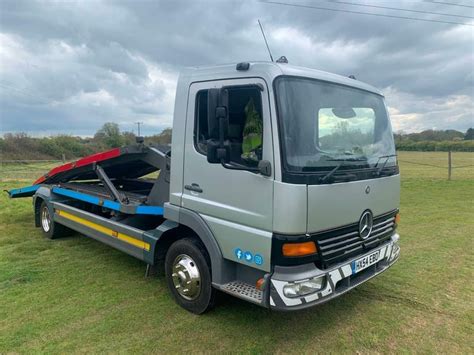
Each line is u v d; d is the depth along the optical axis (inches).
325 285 127.8
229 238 138.5
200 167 148.9
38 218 295.9
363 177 142.8
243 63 132.1
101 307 165.0
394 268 213.0
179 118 158.2
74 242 268.2
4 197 464.1
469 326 149.2
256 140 130.0
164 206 167.2
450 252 241.4
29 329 146.3
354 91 153.9
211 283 149.9
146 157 193.6
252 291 135.0
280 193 120.7
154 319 154.3
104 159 209.0
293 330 146.3
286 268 122.9
